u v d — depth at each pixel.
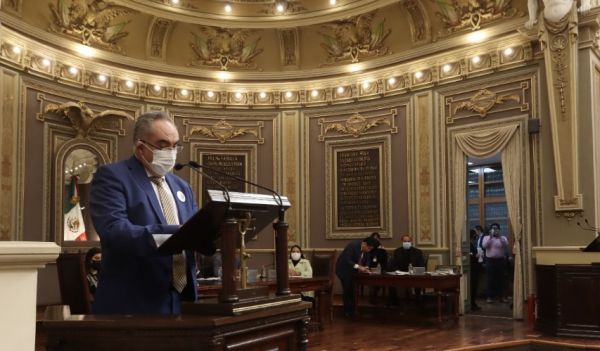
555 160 8.83
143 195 2.63
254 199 2.40
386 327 8.41
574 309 7.39
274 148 11.98
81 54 10.49
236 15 11.57
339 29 11.64
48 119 9.79
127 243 2.30
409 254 10.06
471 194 13.86
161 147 2.69
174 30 11.75
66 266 5.83
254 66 12.19
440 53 10.47
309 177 11.80
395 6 10.93
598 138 8.99
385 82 11.17
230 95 12.04
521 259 9.20
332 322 8.95
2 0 9.13
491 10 9.88
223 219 2.20
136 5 10.83
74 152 10.11
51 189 9.70
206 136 11.85
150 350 1.95
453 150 10.20
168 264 2.54
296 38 12.01
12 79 9.19
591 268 7.33
